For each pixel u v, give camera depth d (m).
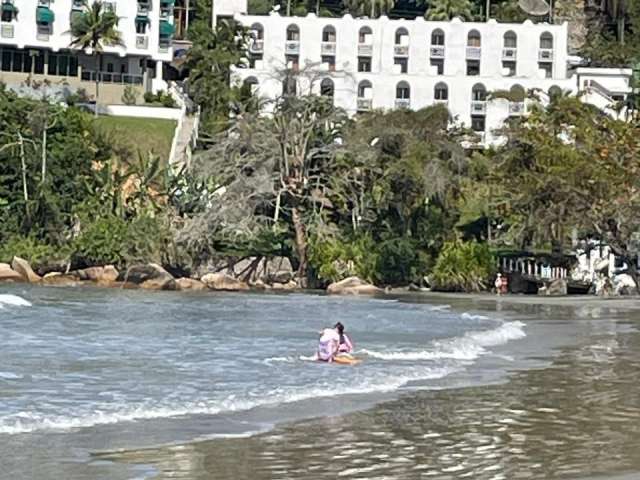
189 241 80.12
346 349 30.78
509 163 81.19
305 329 42.69
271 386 24.86
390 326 44.50
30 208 83.62
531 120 80.31
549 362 31.08
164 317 48.69
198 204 85.06
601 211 74.88
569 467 15.73
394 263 82.12
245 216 80.50
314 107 86.12
